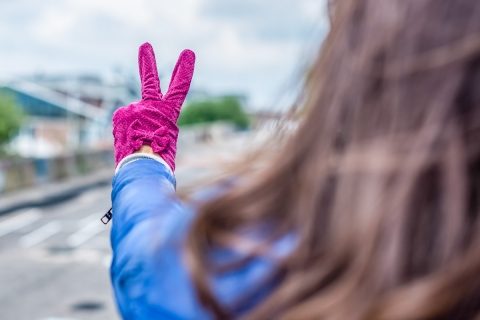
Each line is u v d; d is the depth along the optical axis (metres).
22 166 29.36
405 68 0.48
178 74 1.11
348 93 0.50
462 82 0.46
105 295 11.48
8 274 13.35
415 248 0.45
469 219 0.44
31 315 10.12
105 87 65.25
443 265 0.44
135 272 0.58
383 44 0.49
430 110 0.46
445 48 0.47
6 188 27.45
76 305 10.76
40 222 21.19
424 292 0.43
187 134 61.22
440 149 0.45
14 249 16.47
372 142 0.48
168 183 0.79
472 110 0.46
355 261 0.46
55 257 15.40
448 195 0.44
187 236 0.53
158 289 0.55
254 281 0.50
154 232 0.58
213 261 0.52
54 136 54.28
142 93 1.11
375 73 0.49
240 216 0.53
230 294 0.50
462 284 0.43
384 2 0.50
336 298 0.45
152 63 1.12
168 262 0.55
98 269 13.97
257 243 0.51
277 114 0.56
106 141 55.44
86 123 56.84
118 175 0.85
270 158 0.56
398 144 0.47
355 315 0.44
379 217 0.45
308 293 0.47
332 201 0.49
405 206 0.45
